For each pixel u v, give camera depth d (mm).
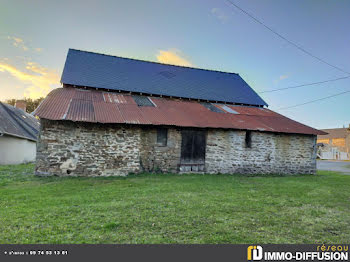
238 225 4270
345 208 5660
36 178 8258
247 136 11617
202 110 12594
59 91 11305
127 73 15039
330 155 41094
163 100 13234
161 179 8812
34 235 3588
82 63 14492
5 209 4730
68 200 5496
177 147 10500
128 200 5660
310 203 6023
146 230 3920
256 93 17375
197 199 5910
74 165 8914
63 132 8883
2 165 13164
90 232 3758
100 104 10469
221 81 17750
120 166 9367
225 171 11031
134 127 9602
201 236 3766
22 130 16375
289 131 11719
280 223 4473
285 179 10172
